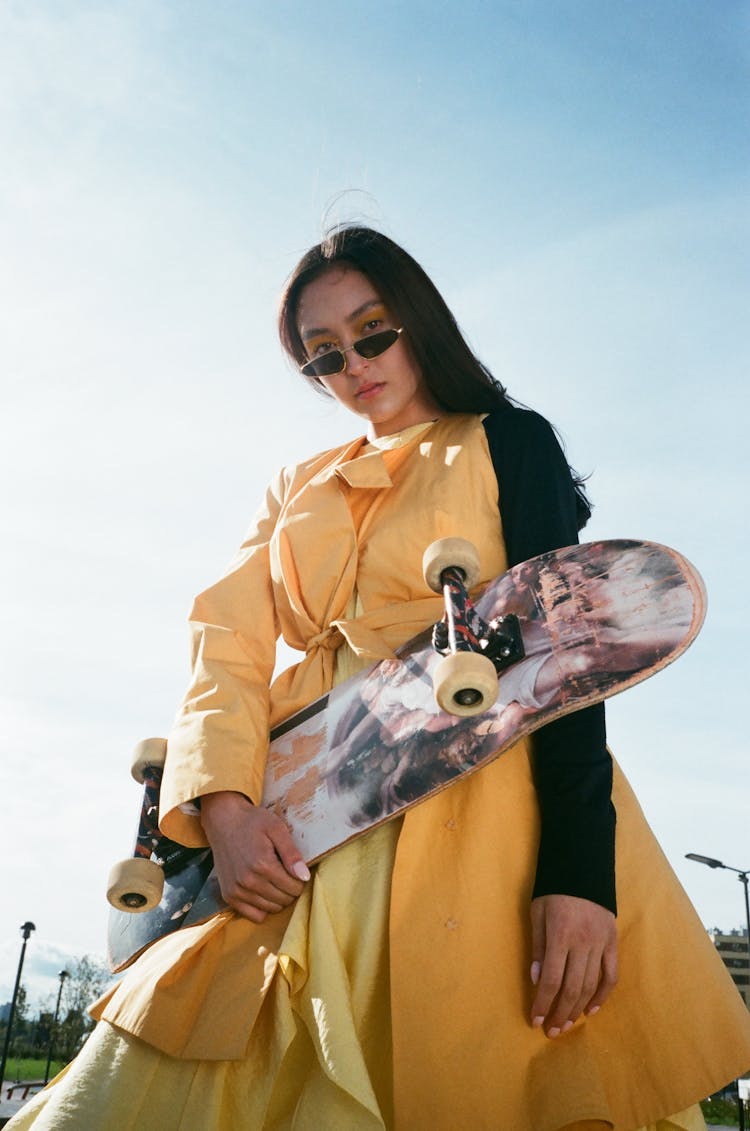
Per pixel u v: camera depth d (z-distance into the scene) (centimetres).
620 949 161
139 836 192
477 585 185
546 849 159
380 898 160
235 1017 154
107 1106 157
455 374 218
